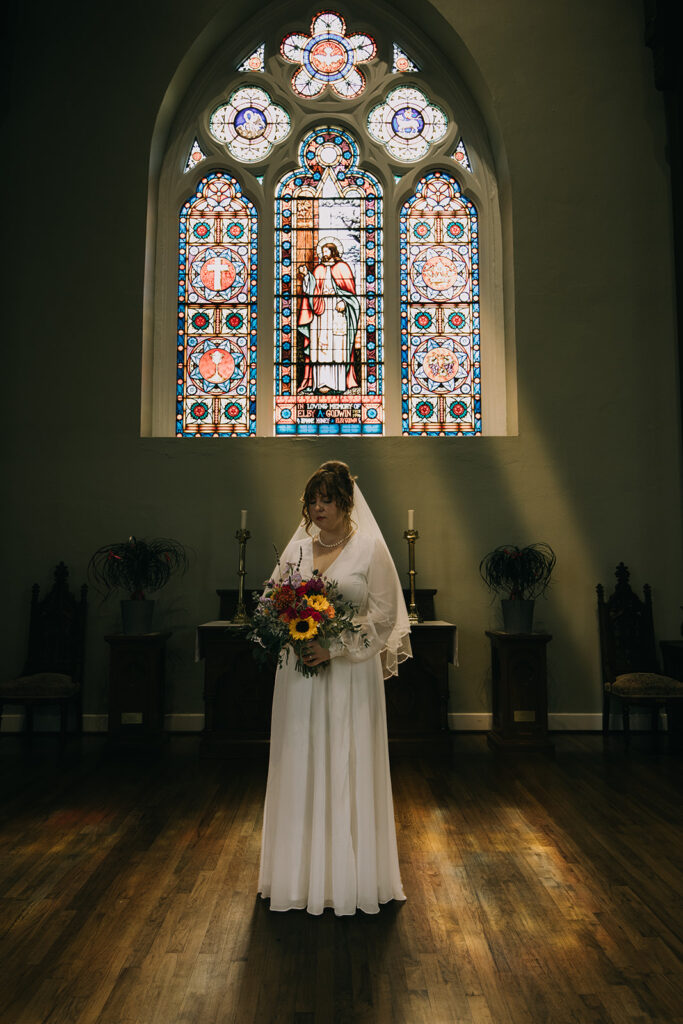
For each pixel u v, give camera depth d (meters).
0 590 6.14
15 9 6.71
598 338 6.45
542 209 6.59
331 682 2.73
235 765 4.99
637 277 6.51
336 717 2.71
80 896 2.87
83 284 6.44
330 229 7.02
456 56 7.00
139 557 5.75
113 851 3.37
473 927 2.60
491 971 2.29
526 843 3.47
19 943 2.48
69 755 5.26
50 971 2.29
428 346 6.88
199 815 3.91
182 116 7.02
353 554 2.81
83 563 6.17
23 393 6.32
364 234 7.03
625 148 6.64
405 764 5.00
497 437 6.35
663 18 6.36
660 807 4.03
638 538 6.25
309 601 2.62
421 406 6.79
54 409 6.31
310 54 7.23
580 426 6.37
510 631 5.57
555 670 6.13
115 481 6.25
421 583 6.20
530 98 6.70
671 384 6.41
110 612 6.11
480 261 6.97
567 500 6.29
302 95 7.18
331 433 6.73
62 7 6.73
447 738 5.25
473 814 3.92
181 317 6.83
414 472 6.30
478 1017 2.04
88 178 6.55
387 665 2.92
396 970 2.30
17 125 6.59
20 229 6.48
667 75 6.46
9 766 4.95
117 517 6.22
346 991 2.18
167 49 6.70
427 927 2.60
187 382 6.76
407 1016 2.05
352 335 6.87
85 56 6.68
